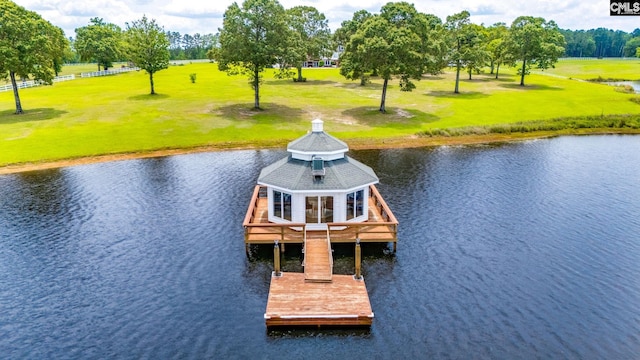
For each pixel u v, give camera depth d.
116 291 25.08
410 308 23.38
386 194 39.38
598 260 28.22
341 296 23.53
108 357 20.05
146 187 41.47
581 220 34.09
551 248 29.80
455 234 31.80
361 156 51.97
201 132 60.19
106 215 35.22
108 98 81.44
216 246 30.25
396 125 65.38
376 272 26.91
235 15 66.50
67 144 53.72
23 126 60.78
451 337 21.17
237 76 115.31
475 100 84.00
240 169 46.81
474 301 23.95
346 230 30.23
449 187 41.25
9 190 40.56
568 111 74.25
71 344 20.91
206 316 22.89
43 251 29.55
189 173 45.56
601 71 146.38
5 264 27.94
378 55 65.12
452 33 91.81
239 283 25.89
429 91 94.81
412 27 67.00
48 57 68.69
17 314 23.09
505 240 30.92
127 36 83.25
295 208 30.03
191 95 85.00
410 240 30.95
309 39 112.88
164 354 20.20
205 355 20.12
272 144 56.41
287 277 25.53
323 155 31.72
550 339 21.03
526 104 80.00
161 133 59.31
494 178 43.88
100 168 47.03
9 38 64.31
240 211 35.94
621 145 56.84
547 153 53.25
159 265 27.86
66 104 75.69
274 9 67.56
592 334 21.38
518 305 23.61
